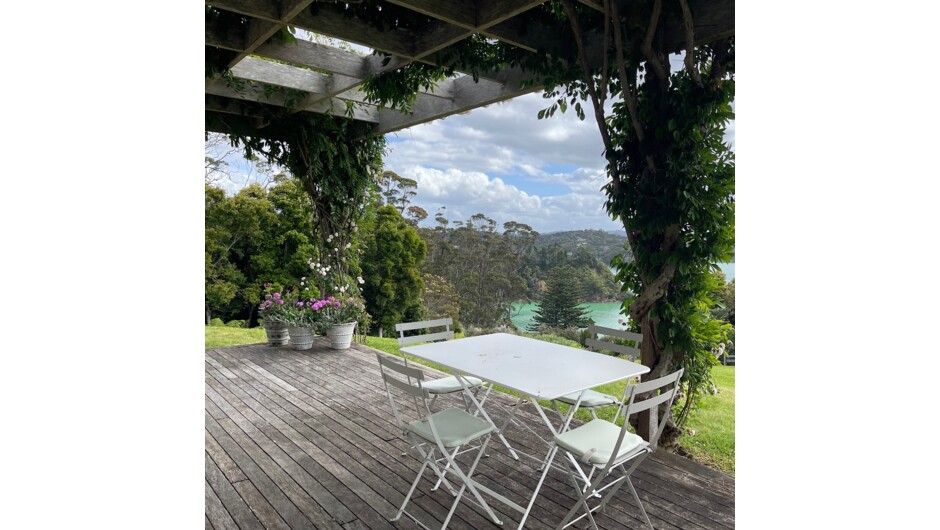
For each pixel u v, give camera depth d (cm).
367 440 379
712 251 338
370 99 509
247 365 592
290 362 607
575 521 255
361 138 676
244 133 616
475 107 522
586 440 252
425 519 275
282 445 370
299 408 448
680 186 335
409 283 1320
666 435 373
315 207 688
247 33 409
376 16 394
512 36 373
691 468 328
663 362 362
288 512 283
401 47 407
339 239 698
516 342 340
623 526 265
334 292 702
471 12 342
